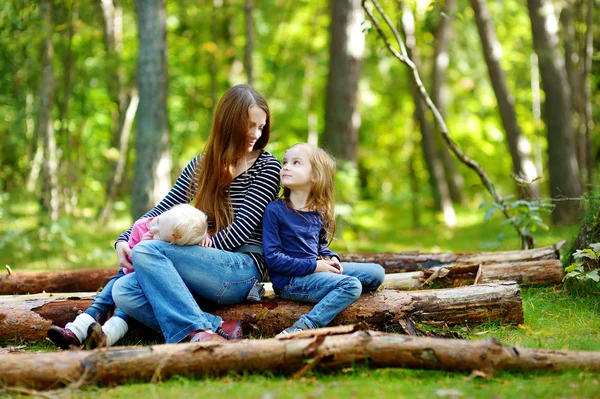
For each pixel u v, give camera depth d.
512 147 12.89
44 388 2.91
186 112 17.08
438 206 16.02
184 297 3.49
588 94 11.90
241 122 3.81
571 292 4.70
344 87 11.63
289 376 3.08
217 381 2.98
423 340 3.07
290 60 17.77
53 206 10.36
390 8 10.12
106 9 13.39
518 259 5.05
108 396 2.79
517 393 2.71
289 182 3.79
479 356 3.02
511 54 18.61
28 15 10.91
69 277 5.03
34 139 14.12
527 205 5.74
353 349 3.06
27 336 3.95
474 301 3.97
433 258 5.21
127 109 13.65
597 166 15.47
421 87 6.18
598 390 2.70
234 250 3.83
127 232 4.00
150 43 8.98
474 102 20.48
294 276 3.79
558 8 13.78
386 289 4.28
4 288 4.93
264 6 17.67
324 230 3.92
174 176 16.75
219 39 15.11
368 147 22.86
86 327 3.56
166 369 3.00
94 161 17.52
